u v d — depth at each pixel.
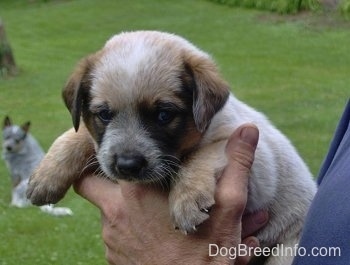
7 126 1.64
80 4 3.96
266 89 2.34
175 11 3.67
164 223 0.46
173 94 0.50
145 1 3.88
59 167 0.54
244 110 0.56
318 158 1.59
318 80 2.43
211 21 3.43
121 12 3.74
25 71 2.80
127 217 0.47
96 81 0.52
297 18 3.26
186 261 0.46
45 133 2.01
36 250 1.19
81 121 0.55
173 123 0.50
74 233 1.26
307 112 2.02
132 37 0.53
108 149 0.49
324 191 0.40
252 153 0.47
